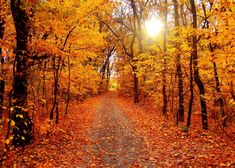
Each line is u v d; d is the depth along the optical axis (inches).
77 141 484.1
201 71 582.6
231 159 323.6
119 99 1648.6
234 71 493.4
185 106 959.6
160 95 917.8
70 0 471.2
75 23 526.3
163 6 767.7
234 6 350.6
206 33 409.7
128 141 480.4
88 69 864.9
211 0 369.7
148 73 772.6
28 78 436.5
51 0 402.9
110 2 527.8
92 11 528.4
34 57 427.8
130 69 1348.4
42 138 488.1
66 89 1009.5
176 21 674.8
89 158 381.1
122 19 1423.5
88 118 802.2
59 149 423.5
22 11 387.5
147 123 660.1
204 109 570.9
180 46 553.3
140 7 1122.7
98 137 524.1
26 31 406.3
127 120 733.3
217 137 468.4
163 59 641.6
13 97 412.8
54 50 433.1
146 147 429.1
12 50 457.7
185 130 514.0
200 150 375.2
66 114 873.5
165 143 440.8
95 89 1589.6
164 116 792.9
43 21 416.5
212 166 305.1
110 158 379.9
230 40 384.8
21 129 418.0
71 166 343.3
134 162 355.3
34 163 344.2
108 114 891.4
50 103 1061.1
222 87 531.2
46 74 665.6
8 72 479.5
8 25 463.5
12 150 357.1
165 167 323.6
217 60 408.5
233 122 696.4
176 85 809.5
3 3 415.2
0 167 293.7
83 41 633.6
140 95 1488.7
